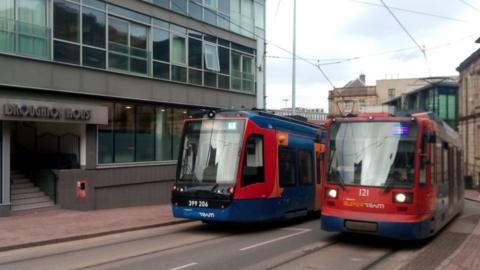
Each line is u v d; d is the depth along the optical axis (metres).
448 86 54.91
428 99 56.91
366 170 12.17
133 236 14.63
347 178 12.30
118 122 22.97
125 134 23.30
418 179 11.84
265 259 10.84
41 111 18.72
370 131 12.39
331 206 12.41
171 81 25.72
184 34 26.73
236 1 31.02
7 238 13.50
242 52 31.52
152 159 24.83
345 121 12.70
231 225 16.80
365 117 12.55
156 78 24.75
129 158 23.47
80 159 21.19
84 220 17.20
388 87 86.25
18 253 12.11
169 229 16.02
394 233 11.65
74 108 20.05
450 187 16.20
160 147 25.39
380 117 12.43
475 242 12.89
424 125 12.19
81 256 11.41
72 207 20.30
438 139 13.77
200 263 10.40
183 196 14.83
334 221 12.27
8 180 18.27
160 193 24.73
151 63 24.50
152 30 24.61
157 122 25.30
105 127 22.22
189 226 16.64
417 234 11.71
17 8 18.56
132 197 22.98
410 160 11.93
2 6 18.11
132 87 23.33
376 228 11.80
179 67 26.33
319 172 19.33
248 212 14.59
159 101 24.92
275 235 14.50
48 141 21.98
